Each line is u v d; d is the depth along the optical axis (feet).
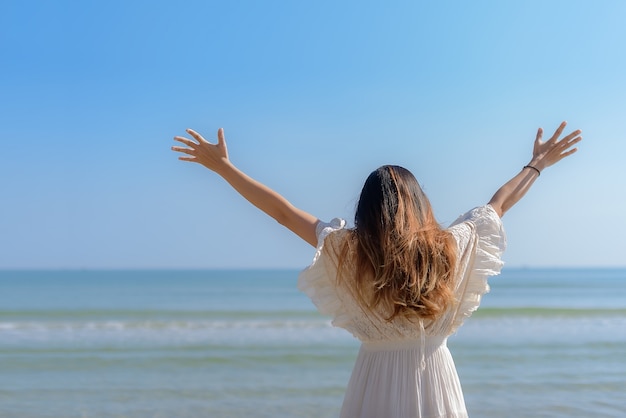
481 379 36.50
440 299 8.73
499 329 59.47
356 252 8.86
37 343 49.83
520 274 419.74
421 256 8.62
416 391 8.81
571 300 118.01
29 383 35.65
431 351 9.02
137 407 30.60
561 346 48.26
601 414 29.19
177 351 45.47
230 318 70.95
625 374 37.96
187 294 143.54
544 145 10.30
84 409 30.22
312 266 8.91
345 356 43.32
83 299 124.36
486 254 9.21
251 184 9.65
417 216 8.91
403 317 8.79
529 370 39.06
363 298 8.85
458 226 9.19
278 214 9.58
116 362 41.55
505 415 29.04
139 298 126.62
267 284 208.95
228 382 35.78
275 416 29.09
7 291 164.04
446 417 8.87
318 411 29.99
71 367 39.99
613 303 107.76
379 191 8.89
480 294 9.23
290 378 36.86
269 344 48.60
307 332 56.13
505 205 9.88
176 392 33.53
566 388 34.35
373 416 8.86
